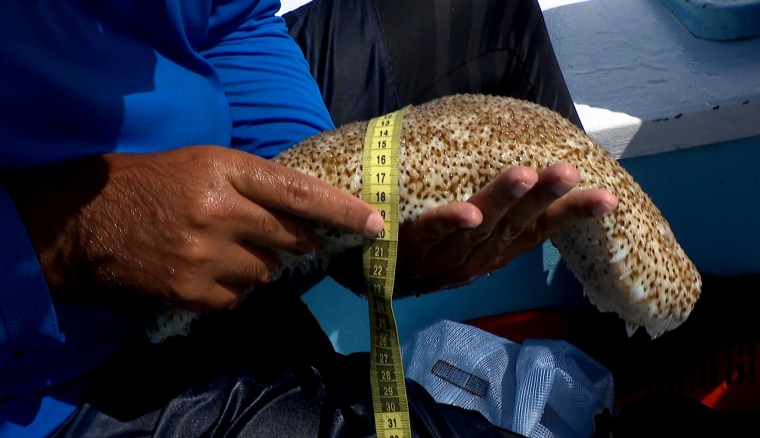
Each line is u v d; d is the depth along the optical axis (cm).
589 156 51
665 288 53
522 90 79
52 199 46
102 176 46
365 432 51
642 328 87
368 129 50
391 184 48
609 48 91
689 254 88
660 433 76
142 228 45
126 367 53
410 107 54
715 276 87
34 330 45
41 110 46
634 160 83
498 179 45
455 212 45
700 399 87
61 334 46
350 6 76
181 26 53
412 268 54
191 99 54
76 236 45
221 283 48
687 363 86
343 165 49
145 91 51
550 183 44
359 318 89
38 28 45
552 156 49
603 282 52
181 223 44
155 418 51
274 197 44
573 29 95
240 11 64
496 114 50
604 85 86
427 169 48
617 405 89
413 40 75
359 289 61
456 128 49
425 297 90
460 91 77
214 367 54
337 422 51
